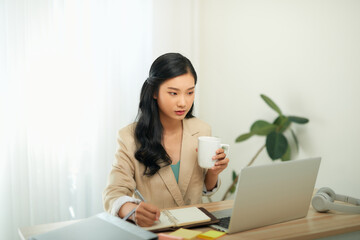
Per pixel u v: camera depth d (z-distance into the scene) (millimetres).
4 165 1890
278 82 2514
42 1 1923
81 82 2072
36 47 1931
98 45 2107
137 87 2256
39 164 1990
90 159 2152
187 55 2441
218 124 2684
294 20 2404
